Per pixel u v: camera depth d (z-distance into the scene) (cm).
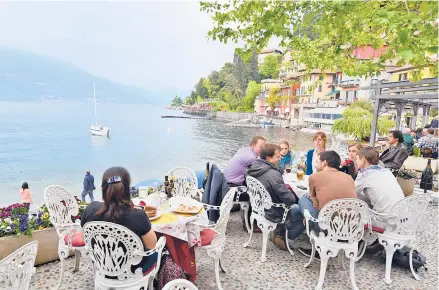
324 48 518
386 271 324
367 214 295
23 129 5775
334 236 296
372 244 391
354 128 2844
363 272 345
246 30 301
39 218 334
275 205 354
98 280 224
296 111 6203
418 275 340
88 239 216
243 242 414
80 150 3594
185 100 18712
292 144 3819
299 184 427
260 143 475
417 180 778
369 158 350
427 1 185
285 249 394
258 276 329
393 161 550
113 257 213
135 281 221
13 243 313
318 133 530
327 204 290
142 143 4275
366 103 3719
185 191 465
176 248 273
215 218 378
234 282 316
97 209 217
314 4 250
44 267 330
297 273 338
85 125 6956
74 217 351
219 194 379
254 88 9881
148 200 320
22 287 191
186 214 295
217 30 319
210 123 8475
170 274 259
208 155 3328
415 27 203
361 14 247
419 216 321
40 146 3859
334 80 5175
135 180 2172
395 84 876
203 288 302
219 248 296
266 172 362
